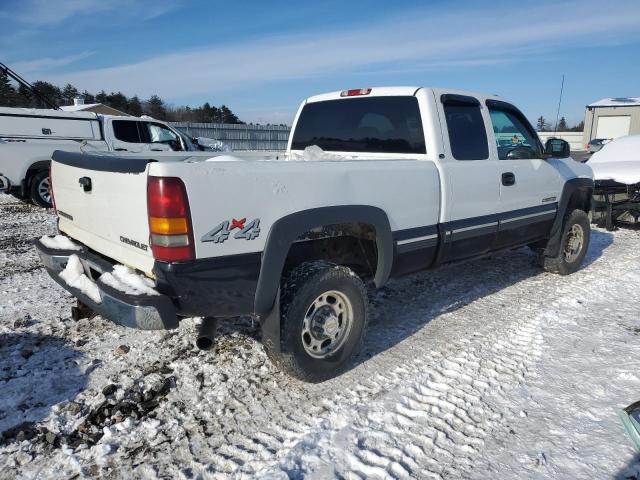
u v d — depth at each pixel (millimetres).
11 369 3279
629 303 4703
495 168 4262
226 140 22891
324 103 4648
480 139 4219
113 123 11062
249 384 3158
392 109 4023
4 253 6559
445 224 3861
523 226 4734
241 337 3797
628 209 8117
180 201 2430
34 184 10211
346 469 2396
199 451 2531
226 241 2605
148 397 2988
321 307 3111
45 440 2598
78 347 3619
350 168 3139
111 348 3607
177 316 2604
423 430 2707
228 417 2816
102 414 2816
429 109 3795
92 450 2525
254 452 2521
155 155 4090
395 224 3479
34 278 5398
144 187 2498
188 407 2908
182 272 2486
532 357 3570
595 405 2953
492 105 4453
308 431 2672
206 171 2508
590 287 5168
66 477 2346
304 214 2887
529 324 4172
